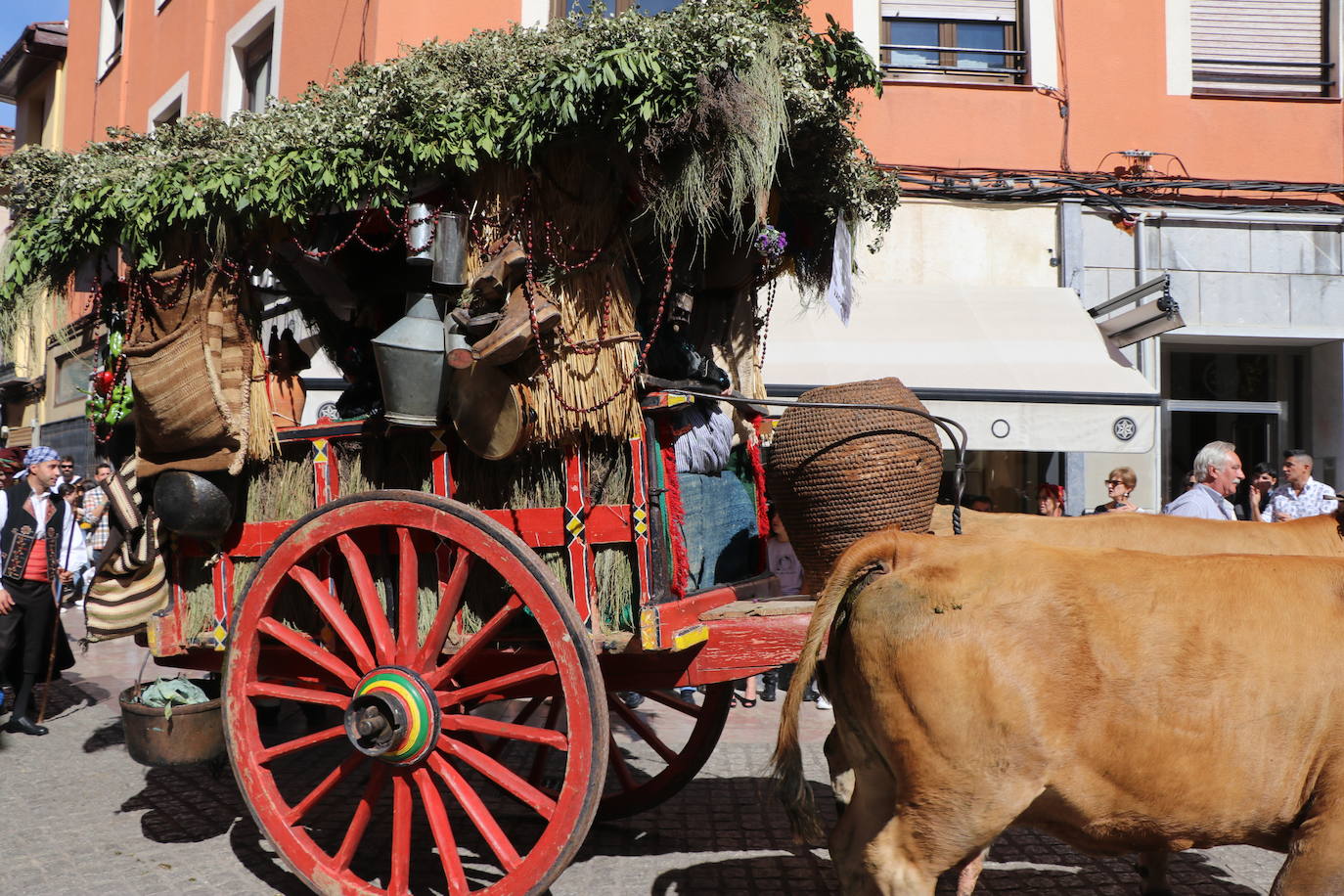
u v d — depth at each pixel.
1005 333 8.88
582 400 3.48
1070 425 8.06
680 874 4.10
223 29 11.53
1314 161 10.37
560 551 3.66
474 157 3.48
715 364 4.67
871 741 2.94
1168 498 10.48
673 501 3.59
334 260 4.57
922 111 10.12
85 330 4.24
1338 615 2.69
